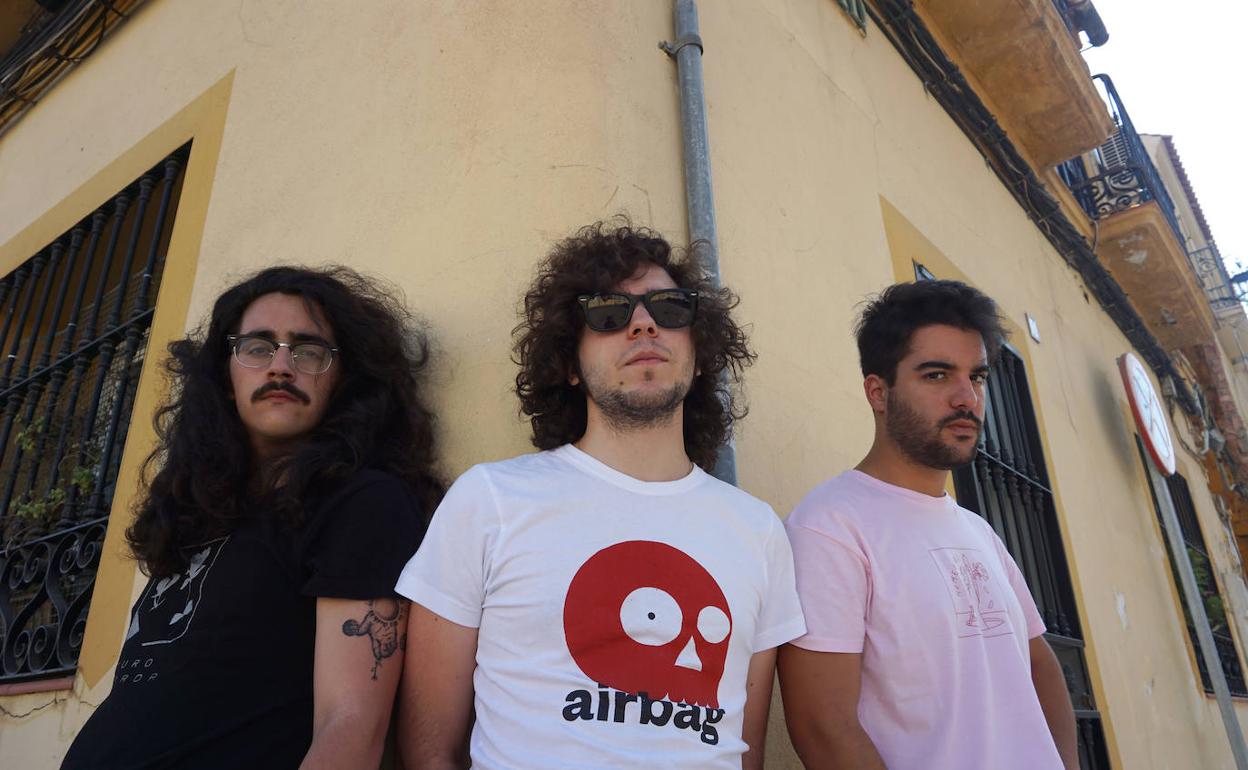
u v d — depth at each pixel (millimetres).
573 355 1533
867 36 3760
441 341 1787
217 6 3164
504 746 1110
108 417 3025
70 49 4113
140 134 3283
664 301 1455
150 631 1417
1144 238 6523
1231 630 7164
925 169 3920
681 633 1201
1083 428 5012
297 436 1608
